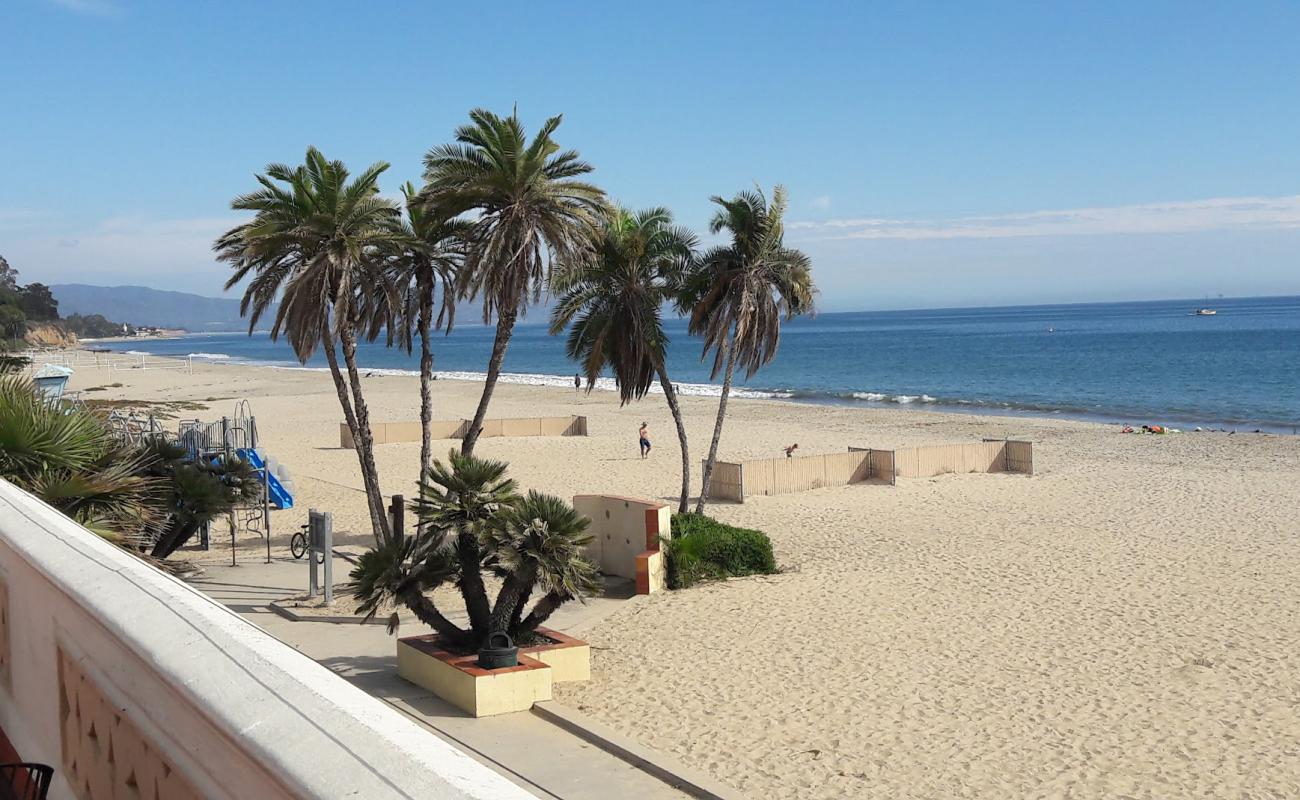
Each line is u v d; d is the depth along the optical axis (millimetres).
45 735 3516
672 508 28188
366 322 20234
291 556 21203
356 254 17625
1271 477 32250
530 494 13008
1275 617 16438
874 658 14516
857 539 23688
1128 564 20562
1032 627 16078
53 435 11344
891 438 45250
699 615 16922
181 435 23438
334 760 1681
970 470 34344
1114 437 44375
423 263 19844
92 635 2930
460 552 12945
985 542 23094
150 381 98250
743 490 29406
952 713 12336
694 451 41219
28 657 3705
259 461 23281
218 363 150500
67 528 3729
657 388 83750
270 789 1822
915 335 194875
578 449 42031
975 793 10133
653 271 24453
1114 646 15031
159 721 2408
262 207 18078
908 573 20000
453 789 1529
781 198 23859
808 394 75562
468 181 18188
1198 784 10312
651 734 11617
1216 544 22438
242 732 1864
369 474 19078
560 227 18531
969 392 75688
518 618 13461
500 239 18016
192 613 2506
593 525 20422
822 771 10609
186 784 2266
